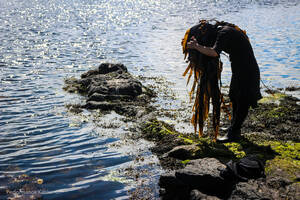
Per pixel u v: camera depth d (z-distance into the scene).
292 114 8.01
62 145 6.60
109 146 6.56
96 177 5.42
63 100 9.43
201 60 6.02
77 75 12.23
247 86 6.08
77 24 27.42
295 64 13.77
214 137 6.86
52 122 7.79
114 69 11.52
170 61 14.62
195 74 6.24
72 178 5.39
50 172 5.57
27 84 10.93
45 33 22.34
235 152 5.92
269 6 40.00
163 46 18.02
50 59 14.91
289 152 5.82
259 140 6.46
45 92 10.12
